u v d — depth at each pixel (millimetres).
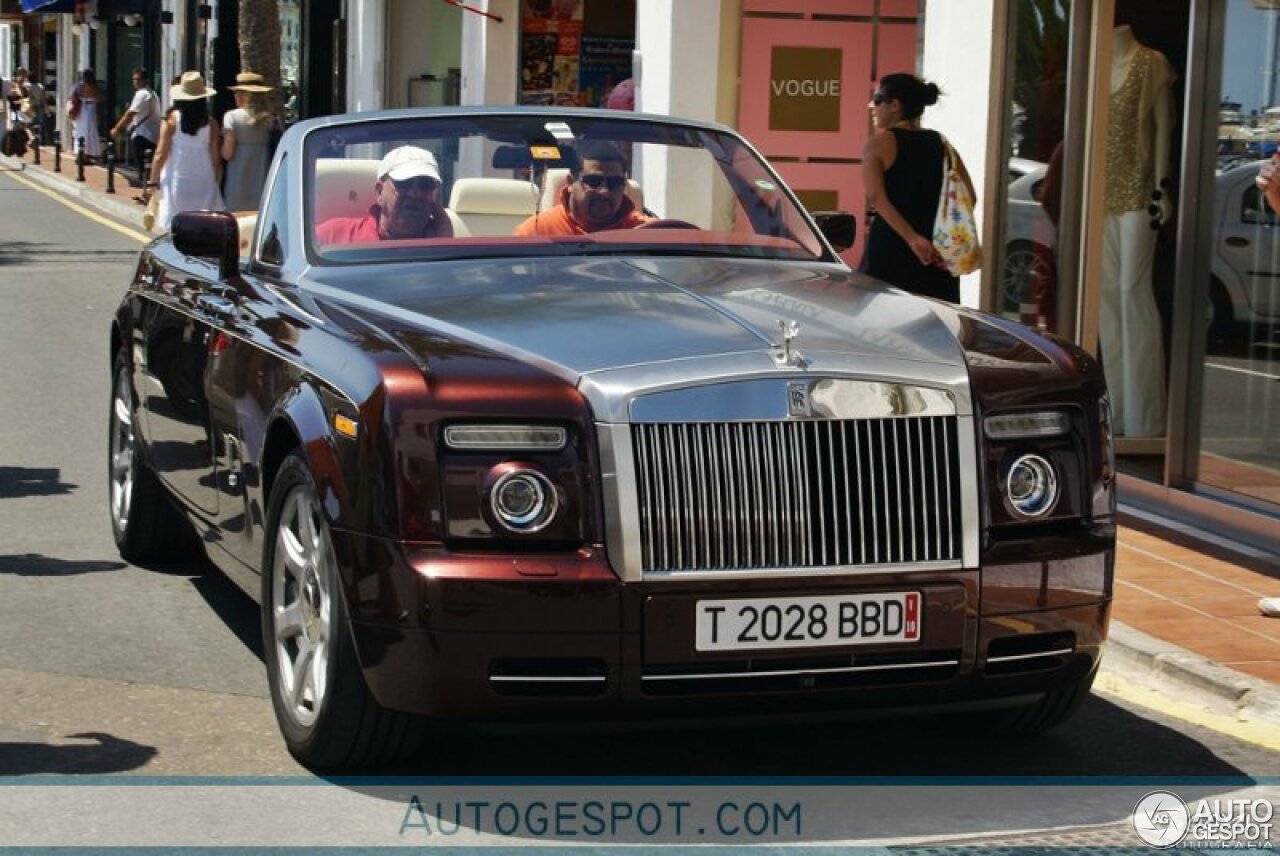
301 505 6137
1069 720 6598
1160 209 11883
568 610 5484
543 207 7625
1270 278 9930
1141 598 8695
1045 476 5973
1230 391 10219
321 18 32594
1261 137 10023
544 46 22812
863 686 5738
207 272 8133
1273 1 10008
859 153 17062
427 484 5535
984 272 12422
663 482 5566
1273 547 9789
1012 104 12227
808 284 6949
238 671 7309
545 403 5582
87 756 6273
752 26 16859
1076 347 6402
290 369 6316
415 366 5715
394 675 5590
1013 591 5832
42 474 11250
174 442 8055
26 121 58625
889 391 5750
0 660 7398
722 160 7953
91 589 8570
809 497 5660
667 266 7137
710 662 5578
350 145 7715
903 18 16984
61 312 19344
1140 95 11789
